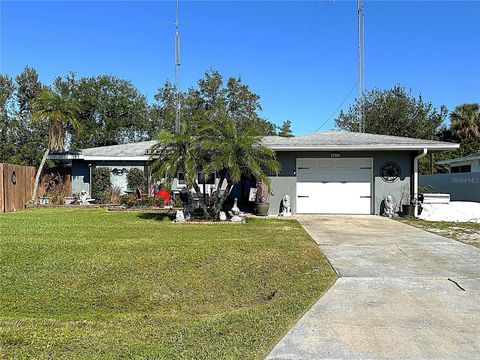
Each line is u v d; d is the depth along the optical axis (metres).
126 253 8.14
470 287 6.04
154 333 4.44
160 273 7.11
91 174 21.89
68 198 21.19
